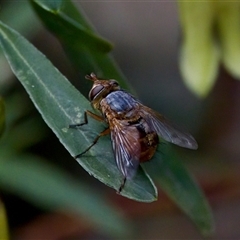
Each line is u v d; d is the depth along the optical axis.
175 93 0.20
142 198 0.13
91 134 0.14
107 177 0.13
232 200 0.19
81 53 0.15
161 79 0.20
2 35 0.14
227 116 0.20
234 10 0.15
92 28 0.15
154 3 0.20
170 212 0.19
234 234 0.19
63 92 0.14
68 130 0.14
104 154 0.14
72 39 0.14
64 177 0.18
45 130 0.18
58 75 0.14
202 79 0.15
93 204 0.18
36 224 0.19
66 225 0.19
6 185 0.18
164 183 0.15
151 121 0.14
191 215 0.15
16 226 0.19
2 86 0.18
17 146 0.18
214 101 0.20
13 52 0.14
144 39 0.20
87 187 0.18
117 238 0.19
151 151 0.14
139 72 0.20
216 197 0.19
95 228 0.19
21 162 0.17
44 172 0.18
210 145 0.20
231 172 0.20
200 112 0.20
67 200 0.18
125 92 0.14
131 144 0.14
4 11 0.17
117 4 0.20
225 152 0.20
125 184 0.13
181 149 0.20
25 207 0.19
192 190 0.15
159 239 0.19
